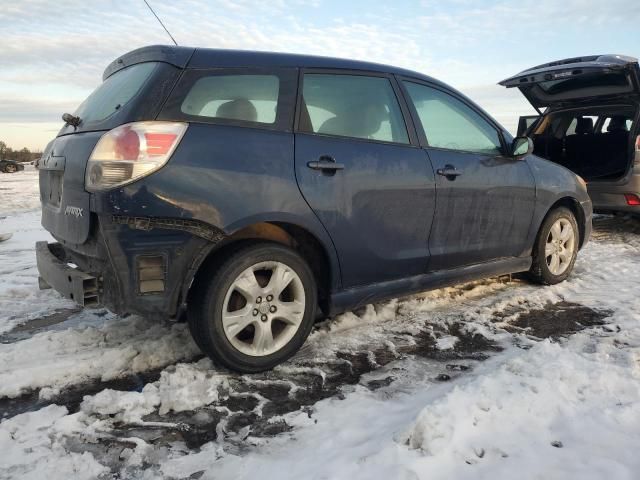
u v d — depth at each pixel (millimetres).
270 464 2104
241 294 2867
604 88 6551
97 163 2576
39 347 3170
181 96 2738
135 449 2238
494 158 4078
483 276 4098
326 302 3252
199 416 2504
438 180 3607
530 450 2121
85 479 2049
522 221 4285
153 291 2650
